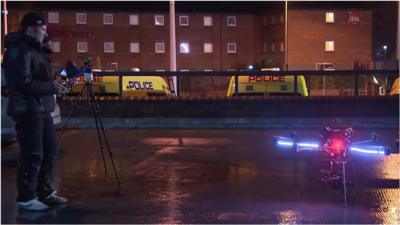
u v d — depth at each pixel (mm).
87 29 68875
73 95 17266
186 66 71562
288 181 8555
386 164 9953
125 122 16484
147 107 16562
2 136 10445
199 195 7629
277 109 16391
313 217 6523
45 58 6559
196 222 6336
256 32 74562
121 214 6660
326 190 7922
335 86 38500
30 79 6312
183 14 71188
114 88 20875
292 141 7207
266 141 13070
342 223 6289
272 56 72625
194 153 11305
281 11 70750
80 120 16172
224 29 72812
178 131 15273
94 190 7922
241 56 73438
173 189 8008
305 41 70312
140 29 70438
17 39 6379
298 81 19234
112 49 69750
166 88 22203
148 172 9273
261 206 7031
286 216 6570
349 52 71250
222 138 13656
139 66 70688
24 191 6676
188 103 16547
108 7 69875
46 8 67250
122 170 9430
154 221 6375
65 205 7055
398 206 7043
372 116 16156
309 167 9680
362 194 7664
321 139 7238
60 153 11203
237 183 8422
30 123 6477
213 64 72438
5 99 10445
